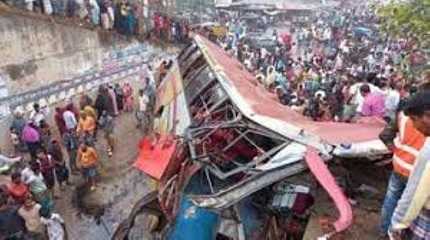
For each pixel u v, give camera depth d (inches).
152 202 349.7
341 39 1316.4
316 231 257.3
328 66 1004.6
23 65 687.1
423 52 743.1
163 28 1038.4
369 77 573.9
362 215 268.8
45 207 451.8
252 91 471.8
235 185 275.0
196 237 281.0
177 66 631.2
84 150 560.1
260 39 1288.1
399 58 965.2
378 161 295.1
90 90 810.2
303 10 1531.7
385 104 475.2
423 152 171.3
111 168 623.2
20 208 395.9
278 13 1498.5
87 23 810.8
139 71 950.4
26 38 692.1
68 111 625.0
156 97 666.8
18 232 387.9
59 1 764.0
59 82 743.1
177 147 352.5
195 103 475.2
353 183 293.4
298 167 269.6
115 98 784.9
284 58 1053.2
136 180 588.7
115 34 876.0
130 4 942.4
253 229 285.3
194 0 1338.6
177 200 304.2
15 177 410.0
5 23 657.0
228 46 1115.9
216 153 328.2
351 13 1525.6
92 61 824.9
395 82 625.9
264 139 338.3
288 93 677.3
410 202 173.6
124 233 347.3
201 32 1198.3
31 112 674.2
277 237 283.7
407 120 215.9
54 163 551.2
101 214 518.9
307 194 285.9
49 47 735.1
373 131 333.7
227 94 419.8
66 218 509.7
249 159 331.3
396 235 190.5
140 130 750.5
